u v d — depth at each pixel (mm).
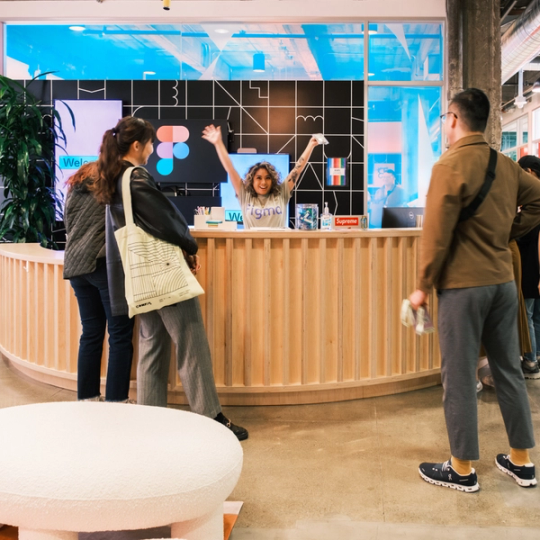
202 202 6254
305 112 6461
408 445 2459
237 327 2924
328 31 6523
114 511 1137
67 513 1132
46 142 6398
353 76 6551
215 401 2396
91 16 6344
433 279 1944
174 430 1356
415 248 3176
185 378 2344
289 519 1830
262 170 3691
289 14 6281
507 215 1989
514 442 2086
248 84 6457
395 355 3178
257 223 3742
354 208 6500
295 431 2623
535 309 3625
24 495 1137
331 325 3016
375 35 6527
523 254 3436
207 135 3781
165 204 2148
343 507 1913
